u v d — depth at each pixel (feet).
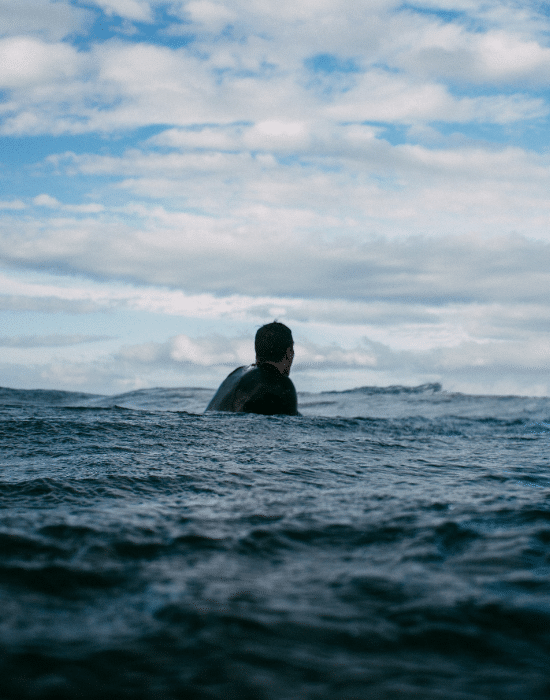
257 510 4.62
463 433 12.03
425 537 3.90
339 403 26.73
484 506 4.76
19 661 2.15
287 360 14.40
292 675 2.13
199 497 5.11
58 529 3.85
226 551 3.58
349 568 3.31
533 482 6.08
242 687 2.03
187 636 2.39
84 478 5.66
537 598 2.86
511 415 19.99
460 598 2.86
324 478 6.15
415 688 2.06
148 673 2.11
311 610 2.70
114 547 3.53
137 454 7.27
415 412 22.65
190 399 30.01
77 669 2.12
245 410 13.37
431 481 6.10
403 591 2.95
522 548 3.63
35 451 7.39
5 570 3.08
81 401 29.14
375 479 6.17
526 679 2.14
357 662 2.23
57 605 2.69
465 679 2.13
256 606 2.72
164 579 3.05
